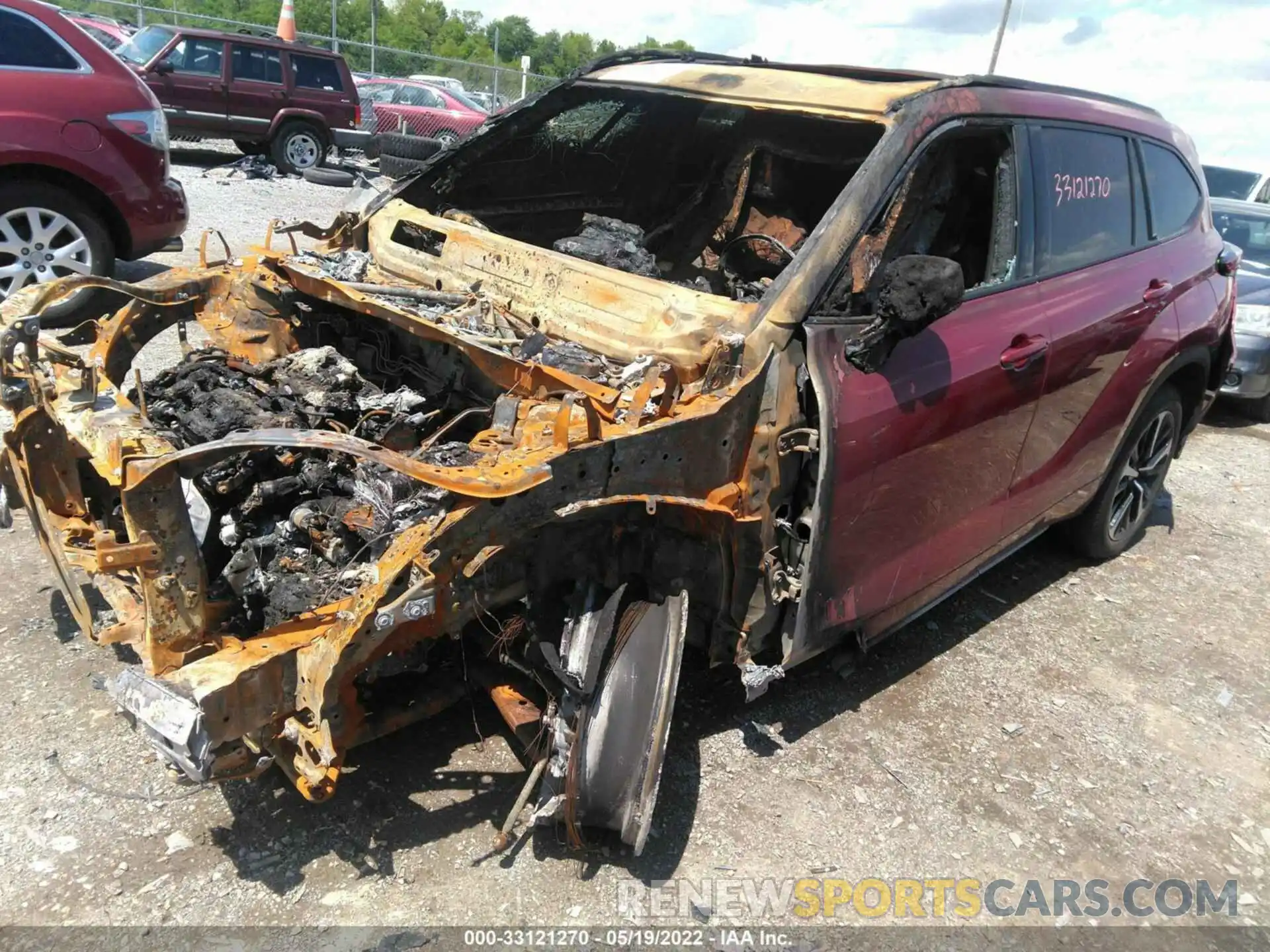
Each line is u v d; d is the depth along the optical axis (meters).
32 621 3.30
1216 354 4.91
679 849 2.71
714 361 2.67
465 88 25.56
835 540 2.91
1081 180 3.86
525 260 3.30
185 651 2.32
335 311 3.68
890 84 3.32
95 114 6.03
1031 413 3.59
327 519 2.73
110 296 3.58
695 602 2.92
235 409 2.97
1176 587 4.75
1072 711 3.62
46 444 2.80
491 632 2.61
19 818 2.52
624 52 4.18
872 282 3.07
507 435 2.63
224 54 14.48
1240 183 13.07
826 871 2.70
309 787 2.25
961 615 4.22
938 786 3.11
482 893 2.47
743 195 4.41
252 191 12.44
